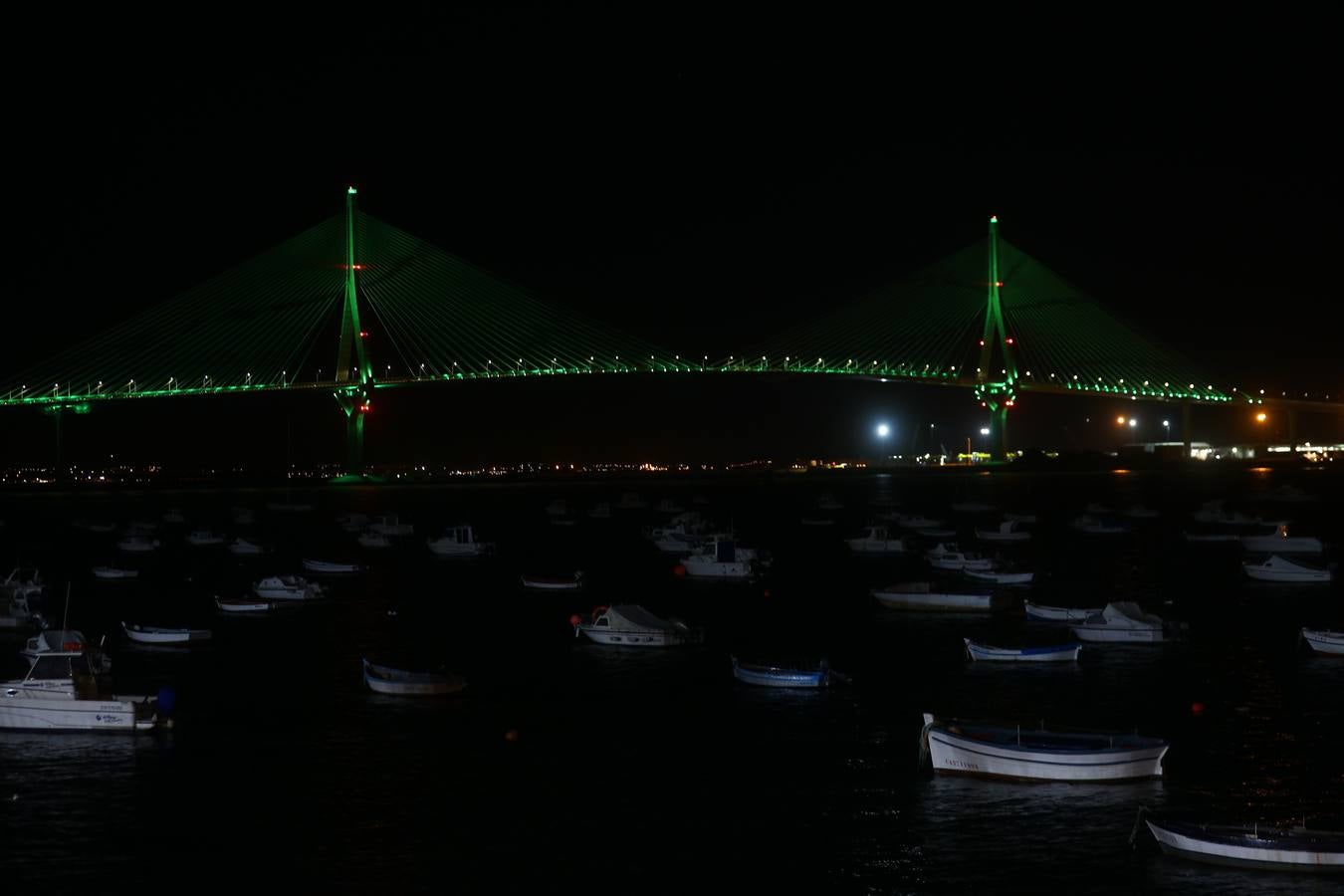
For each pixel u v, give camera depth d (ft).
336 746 146.82
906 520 453.58
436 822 122.11
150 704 152.25
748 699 168.55
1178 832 110.22
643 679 181.98
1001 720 150.61
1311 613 242.37
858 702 166.09
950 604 245.24
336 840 117.70
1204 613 242.99
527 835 118.73
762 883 108.06
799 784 131.13
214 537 437.99
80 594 292.20
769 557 329.52
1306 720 155.63
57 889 108.17
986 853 112.37
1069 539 425.69
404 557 383.86
